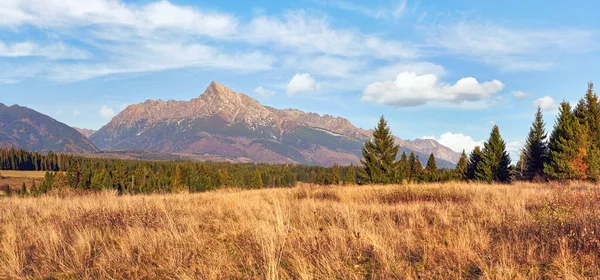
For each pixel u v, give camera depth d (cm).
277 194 1534
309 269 467
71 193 1545
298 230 684
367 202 1186
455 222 739
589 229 566
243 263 507
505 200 997
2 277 468
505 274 414
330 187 1820
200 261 511
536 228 624
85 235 630
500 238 595
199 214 910
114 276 463
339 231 656
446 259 493
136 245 595
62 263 504
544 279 419
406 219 787
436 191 1367
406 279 421
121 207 995
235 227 728
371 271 467
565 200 879
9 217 875
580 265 451
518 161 4903
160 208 986
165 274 471
